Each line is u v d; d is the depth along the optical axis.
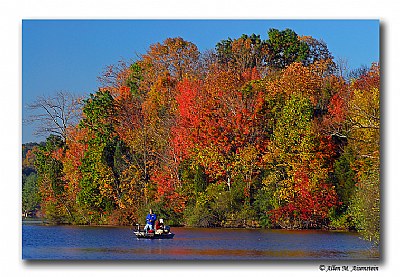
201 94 72.25
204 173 68.31
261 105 69.69
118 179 71.75
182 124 71.12
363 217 41.78
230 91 72.00
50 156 72.94
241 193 66.38
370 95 59.28
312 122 65.31
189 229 63.88
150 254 45.00
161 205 68.06
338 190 62.94
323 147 64.62
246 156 67.19
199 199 67.12
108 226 68.94
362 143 60.31
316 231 61.12
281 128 65.50
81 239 54.94
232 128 69.62
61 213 72.12
